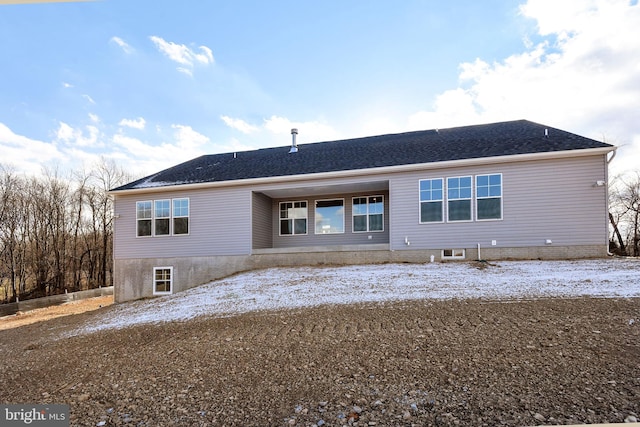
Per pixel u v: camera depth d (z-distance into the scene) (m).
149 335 6.62
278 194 14.73
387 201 14.15
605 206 10.27
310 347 4.91
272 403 3.37
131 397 3.80
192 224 13.92
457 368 3.79
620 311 5.47
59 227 28.34
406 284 8.84
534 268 9.63
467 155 11.77
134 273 14.27
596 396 2.96
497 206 11.21
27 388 4.44
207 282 12.97
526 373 3.52
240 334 5.91
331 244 14.67
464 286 8.20
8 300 24.09
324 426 2.87
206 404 3.47
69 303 19.16
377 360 4.23
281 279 10.90
